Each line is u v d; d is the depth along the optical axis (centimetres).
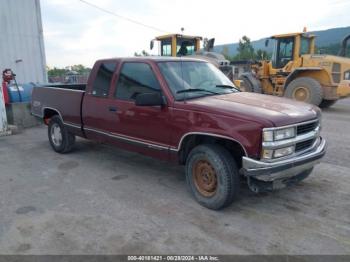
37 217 387
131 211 400
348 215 382
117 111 498
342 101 1520
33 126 975
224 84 498
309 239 334
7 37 1113
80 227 362
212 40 1530
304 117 382
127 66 495
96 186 482
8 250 321
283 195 439
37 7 1198
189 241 333
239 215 386
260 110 374
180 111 412
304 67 1201
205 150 389
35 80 1223
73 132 614
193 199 431
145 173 536
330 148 650
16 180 512
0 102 827
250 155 354
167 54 1490
